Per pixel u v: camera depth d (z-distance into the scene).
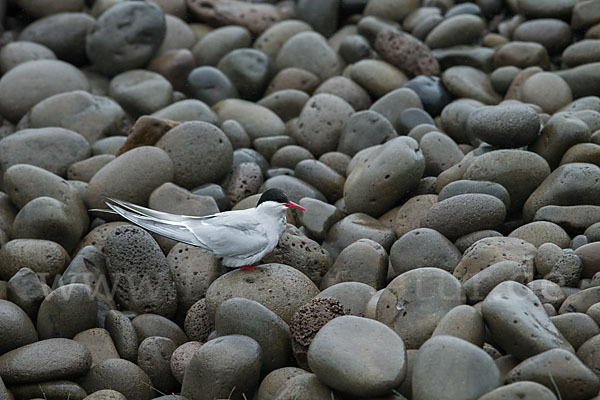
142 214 9.14
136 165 11.02
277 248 9.66
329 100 13.23
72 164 12.30
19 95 14.01
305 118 13.15
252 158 12.30
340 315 7.91
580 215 9.32
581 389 6.34
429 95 13.73
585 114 11.35
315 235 10.38
